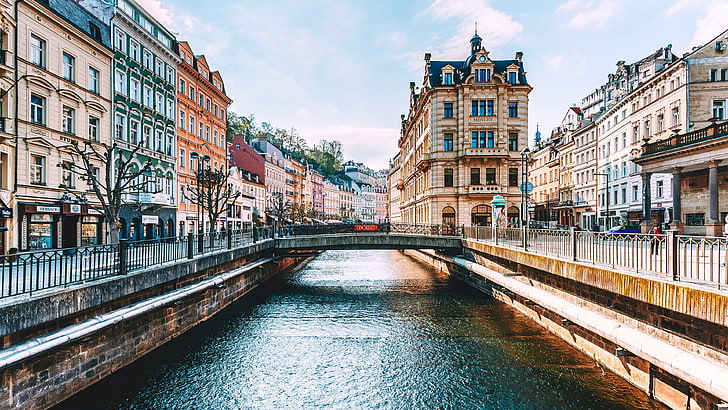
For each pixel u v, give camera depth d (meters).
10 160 18.52
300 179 90.00
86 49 23.39
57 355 8.09
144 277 10.95
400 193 71.69
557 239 13.02
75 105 22.56
